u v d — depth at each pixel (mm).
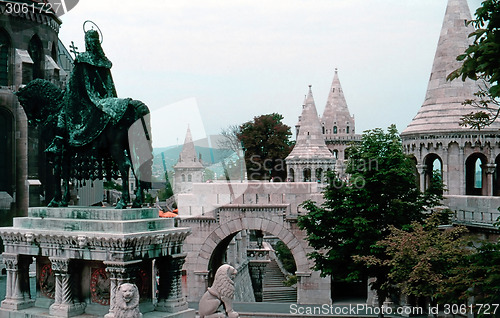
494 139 34969
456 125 35531
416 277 21922
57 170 15555
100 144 14578
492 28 14781
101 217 14164
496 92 13938
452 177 35625
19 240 15148
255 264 58438
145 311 14500
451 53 37094
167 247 14531
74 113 15008
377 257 26812
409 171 27688
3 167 39781
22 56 40219
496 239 25812
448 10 37719
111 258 13414
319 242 28688
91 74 14938
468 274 17312
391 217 27531
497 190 36906
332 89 95438
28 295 15562
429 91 38219
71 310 14125
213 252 36375
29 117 16188
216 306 13242
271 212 35406
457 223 28281
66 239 14039
